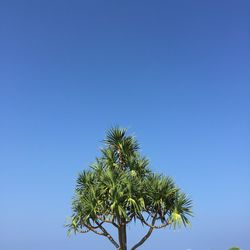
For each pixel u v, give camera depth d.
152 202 22.95
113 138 24.83
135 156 24.75
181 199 22.66
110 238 22.80
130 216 22.86
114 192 22.48
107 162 24.39
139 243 22.92
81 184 23.66
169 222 22.41
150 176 23.70
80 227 22.84
